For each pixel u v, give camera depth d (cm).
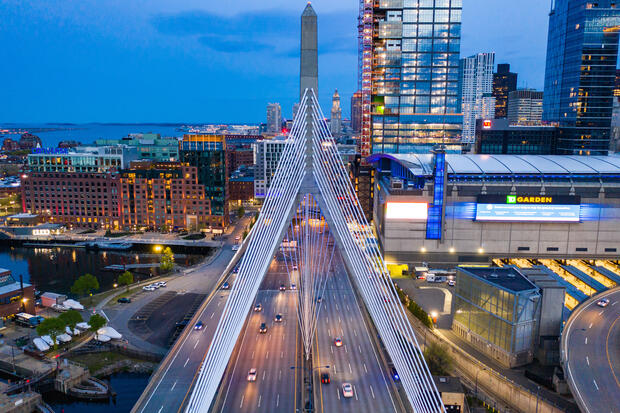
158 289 14625
